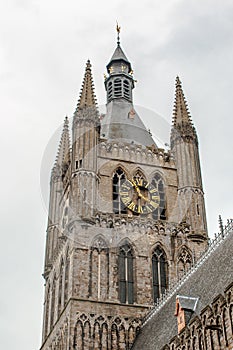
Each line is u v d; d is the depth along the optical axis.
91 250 65.81
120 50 95.31
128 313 62.75
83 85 80.25
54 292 72.50
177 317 47.72
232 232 51.22
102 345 60.22
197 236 69.94
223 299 39.34
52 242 80.31
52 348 66.19
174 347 45.44
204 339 41.22
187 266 67.75
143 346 55.19
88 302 62.38
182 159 76.75
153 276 66.69
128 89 90.31
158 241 68.81
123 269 66.19
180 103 82.69
